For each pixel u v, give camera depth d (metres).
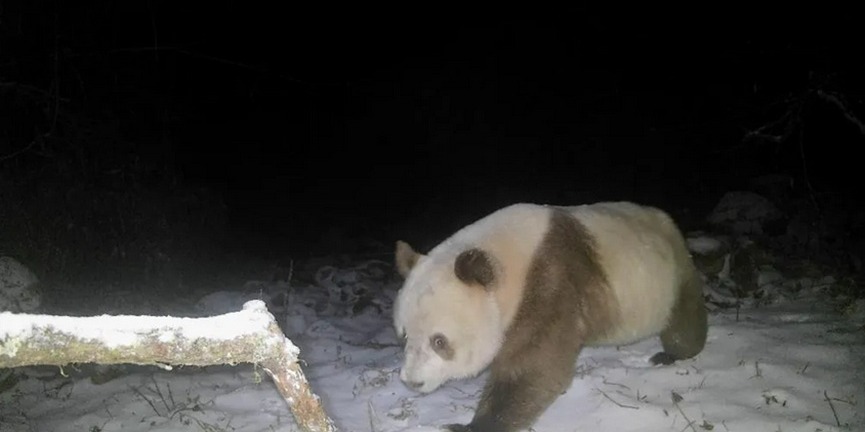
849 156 14.06
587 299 4.56
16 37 10.74
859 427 4.55
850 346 5.73
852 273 8.78
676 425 4.69
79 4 11.50
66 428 5.41
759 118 14.20
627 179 17.78
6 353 1.74
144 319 1.89
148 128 12.05
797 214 11.03
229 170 16.23
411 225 16.56
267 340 1.98
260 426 5.11
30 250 8.73
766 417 4.71
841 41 11.58
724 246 8.05
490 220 4.74
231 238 13.33
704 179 15.73
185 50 13.20
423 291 4.29
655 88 18.08
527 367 4.49
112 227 9.77
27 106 10.58
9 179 9.34
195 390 5.93
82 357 1.82
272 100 17.55
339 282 9.29
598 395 5.10
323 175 18.53
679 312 5.25
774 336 6.03
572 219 4.76
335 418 5.15
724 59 15.48
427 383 4.21
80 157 10.37
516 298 4.43
